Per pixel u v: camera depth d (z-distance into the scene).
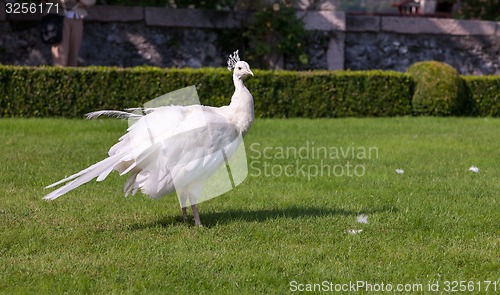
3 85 19.02
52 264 7.93
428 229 9.62
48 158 13.80
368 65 26.12
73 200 10.87
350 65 25.95
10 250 8.43
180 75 19.94
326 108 21.03
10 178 12.17
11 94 19.11
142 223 9.75
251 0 24.31
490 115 22.56
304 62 24.23
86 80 19.45
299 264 8.07
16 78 19.08
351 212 10.41
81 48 23.58
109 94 19.59
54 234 9.06
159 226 9.58
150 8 23.91
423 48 26.67
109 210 10.35
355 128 18.55
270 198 11.27
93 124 17.95
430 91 21.70
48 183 11.95
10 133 16.34
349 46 25.91
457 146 16.19
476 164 14.22
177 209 10.55
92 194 11.31
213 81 20.11
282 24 23.81
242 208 10.66
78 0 21.31
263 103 20.58
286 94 20.72
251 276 7.62
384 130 18.39
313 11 24.73
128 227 9.52
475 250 8.68
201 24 24.25
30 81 19.19
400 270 7.94
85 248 8.52
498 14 28.33
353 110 21.27
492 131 18.59
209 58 24.55
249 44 24.44
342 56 25.19
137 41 24.06
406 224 9.77
